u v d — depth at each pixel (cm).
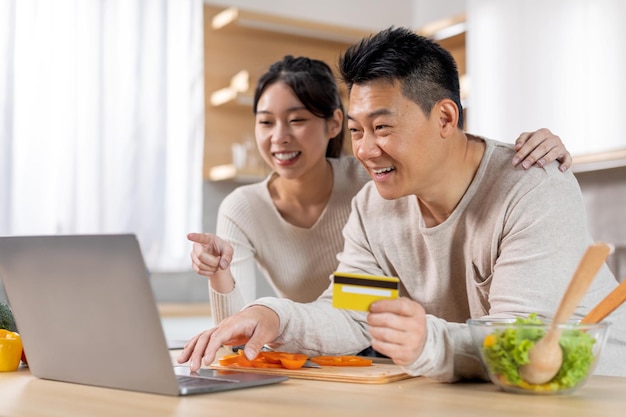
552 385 112
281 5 440
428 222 164
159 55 390
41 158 361
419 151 143
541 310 138
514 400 110
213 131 421
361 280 119
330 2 456
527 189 149
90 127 372
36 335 133
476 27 402
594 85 345
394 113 140
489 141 159
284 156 220
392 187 147
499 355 113
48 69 363
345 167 232
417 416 97
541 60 369
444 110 145
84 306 121
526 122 376
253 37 433
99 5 376
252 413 100
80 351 125
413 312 118
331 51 455
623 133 333
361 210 179
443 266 164
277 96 218
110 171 379
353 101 144
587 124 348
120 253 111
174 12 398
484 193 154
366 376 127
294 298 235
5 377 138
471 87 405
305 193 226
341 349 155
